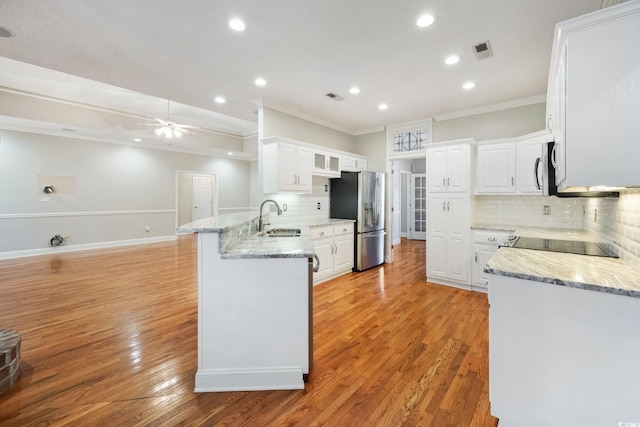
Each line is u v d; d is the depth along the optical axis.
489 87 3.34
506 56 2.64
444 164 3.85
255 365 1.79
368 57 2.67
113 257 5.53
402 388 1.77
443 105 3.96
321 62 2.78
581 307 1.21
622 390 1.14
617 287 1.13
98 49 2.55
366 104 3.93
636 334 1.12
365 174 4.70
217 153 8.21
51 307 3.04
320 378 1.88
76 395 1.68
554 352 1.27
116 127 5.73
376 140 5.24
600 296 1.18
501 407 1.39
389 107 4.05
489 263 1.54
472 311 2.99
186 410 1.58
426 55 2.63
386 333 2.51
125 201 6.83
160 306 3.09
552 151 1.82
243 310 1.78
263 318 1.79
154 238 7.33
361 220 4.65
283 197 4.20
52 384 1.78
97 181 6.41
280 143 3.76
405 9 2.01
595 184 1.25
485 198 3.97
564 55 1.35
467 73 2.99
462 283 3.74
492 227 3.55
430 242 4.02
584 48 1.27
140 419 1.50
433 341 2.36
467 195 3.67
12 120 4.88
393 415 1.54
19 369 1.88
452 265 3.82
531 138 3.25
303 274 1.80
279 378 1.78
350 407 1.61
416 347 2.27
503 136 3.88
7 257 5.34
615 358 1.15
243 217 2.73
